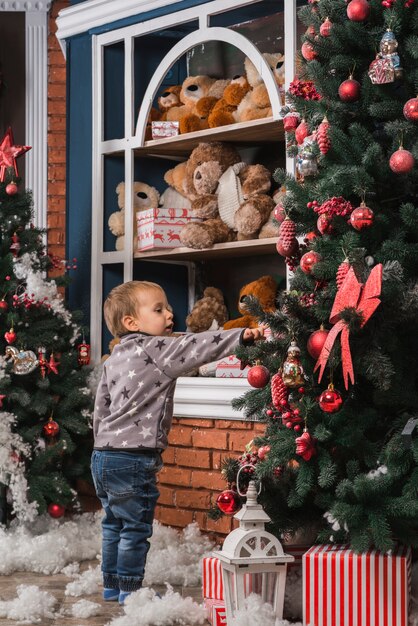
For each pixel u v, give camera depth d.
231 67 4.38
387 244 2.52
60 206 4.98
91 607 2.92
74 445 4.15
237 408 2.87
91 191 4.65
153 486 3.10
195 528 3.84
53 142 5.00
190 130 4.36
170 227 4.39
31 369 4.04
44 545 3.69
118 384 3.10
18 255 4.20
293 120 2.98
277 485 2.82
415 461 2.51
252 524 2.63
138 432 3.05
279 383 2.61
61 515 4.09
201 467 3.89
